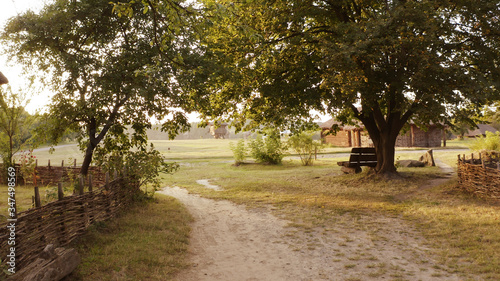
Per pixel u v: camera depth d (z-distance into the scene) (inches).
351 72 451.2
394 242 267.6
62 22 421.4
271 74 564.1
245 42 515.5
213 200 488.1
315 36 570.6
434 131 1573.6
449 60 438.9
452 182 519.5
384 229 303.7
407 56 458.3
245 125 719.1
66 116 459.2
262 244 279.0
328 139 1939.0
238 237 301.4
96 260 219.8
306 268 223.8
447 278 196.2
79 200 265.6
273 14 527.8
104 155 518.0
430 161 799.1
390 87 490.3
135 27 448.5
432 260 225.5
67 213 247.9
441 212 347.3
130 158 437.7
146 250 246.8
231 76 470.6
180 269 221.3
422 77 443.5
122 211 364.5
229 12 289.4
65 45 449.1
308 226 322.7
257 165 1032.8
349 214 364.8
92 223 288.5
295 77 561.0
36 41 426.0
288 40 555.5
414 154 1138.0
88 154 498.6
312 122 672.4
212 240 293.6
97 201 300.5
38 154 1405.0
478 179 416.5
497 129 2170.3
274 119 570.9
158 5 291.4
